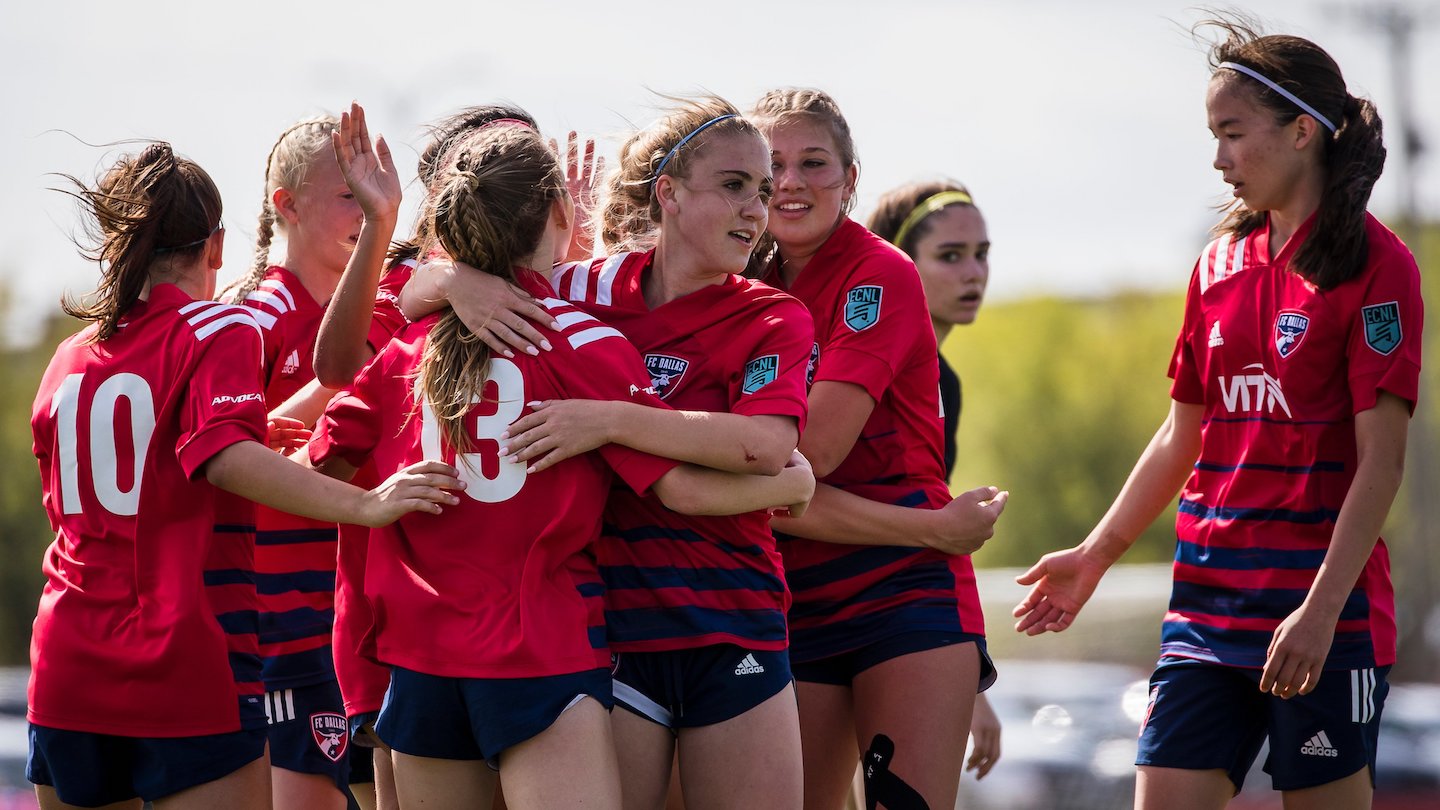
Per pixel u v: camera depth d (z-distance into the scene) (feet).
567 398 38.65
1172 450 53.21
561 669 36.73
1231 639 48.55
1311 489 47.67
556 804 36.24
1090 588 54.54
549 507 37.78
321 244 53.16
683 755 41.16
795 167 49.55
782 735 40.37
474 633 36.91
